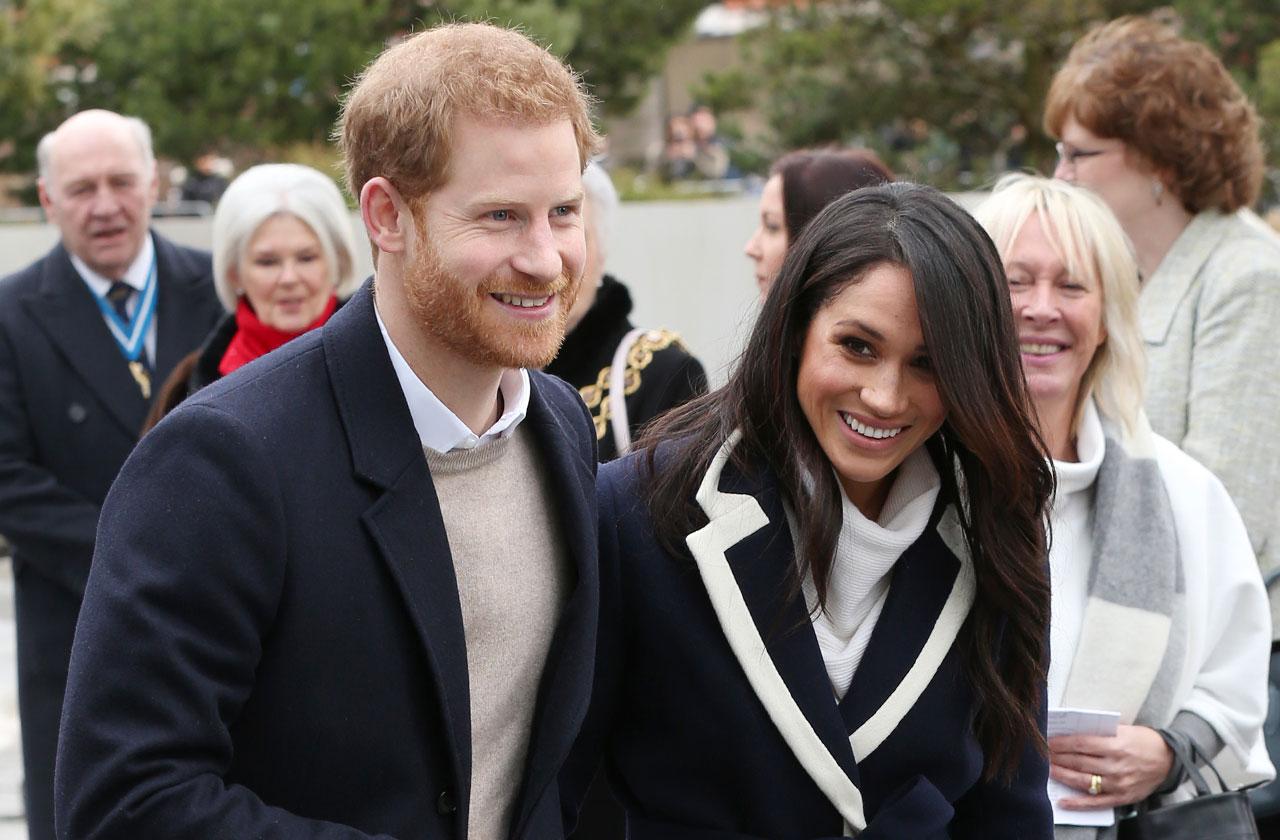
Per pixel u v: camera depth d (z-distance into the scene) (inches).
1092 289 138.7
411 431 95.3
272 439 90.4
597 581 104.4
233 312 185.2
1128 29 179.3
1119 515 136.6
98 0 601.6
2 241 543.8
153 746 85.2
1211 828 128.7
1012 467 104.6
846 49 621.0
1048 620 112.6
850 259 102.9
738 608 106.7
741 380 109.8
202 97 594.2
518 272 90.7
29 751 202.5
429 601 93.6
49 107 621.9
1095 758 130.6
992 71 625.9
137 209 212.8
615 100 674.2
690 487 109.8
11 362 205.0
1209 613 139.3
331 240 185.3
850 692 109.1
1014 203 141.1
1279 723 153.6
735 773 107.7
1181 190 172.9
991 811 114.9
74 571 199.0
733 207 567.8
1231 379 162.4
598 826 151.2
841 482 111.0
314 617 90.4
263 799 91.4
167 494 88.0
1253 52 565.3
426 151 89.5
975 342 101.2
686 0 663.1
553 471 103.4
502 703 101.0
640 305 570.6
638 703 111.0
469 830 99.0
